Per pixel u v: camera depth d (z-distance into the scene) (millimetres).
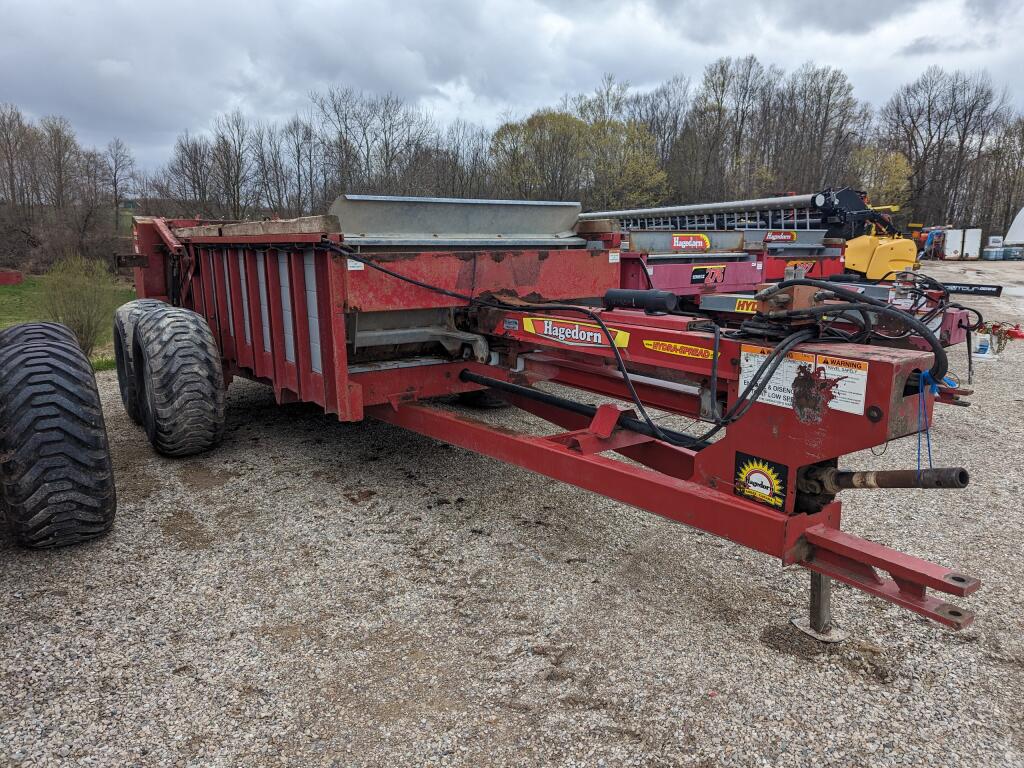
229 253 4816
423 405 4121
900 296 4973
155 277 6426
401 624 2826
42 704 2340
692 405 3254
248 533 3643
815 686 2445
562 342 3402
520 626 2812
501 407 6066
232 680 2475
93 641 2688
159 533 3629
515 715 2307
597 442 3213
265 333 4539
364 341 3930
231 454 4895
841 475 2355
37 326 3586
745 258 7555
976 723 2264
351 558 3383
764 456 2557
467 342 4012
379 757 2125
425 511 3943
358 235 3760
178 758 2115
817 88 50125
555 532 3680
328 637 2734
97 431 3322
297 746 2168
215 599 3000
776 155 46500
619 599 3014
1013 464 4809
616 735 2215
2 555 3365
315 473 4527
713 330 2822
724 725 2256
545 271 4168
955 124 57156
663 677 2492
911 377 2236
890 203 50188
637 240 6418
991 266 33719
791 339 2453
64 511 3258
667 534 3654
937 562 3365
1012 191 55812
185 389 4441
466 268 3828
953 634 2750
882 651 2645
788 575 3215
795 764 2096
